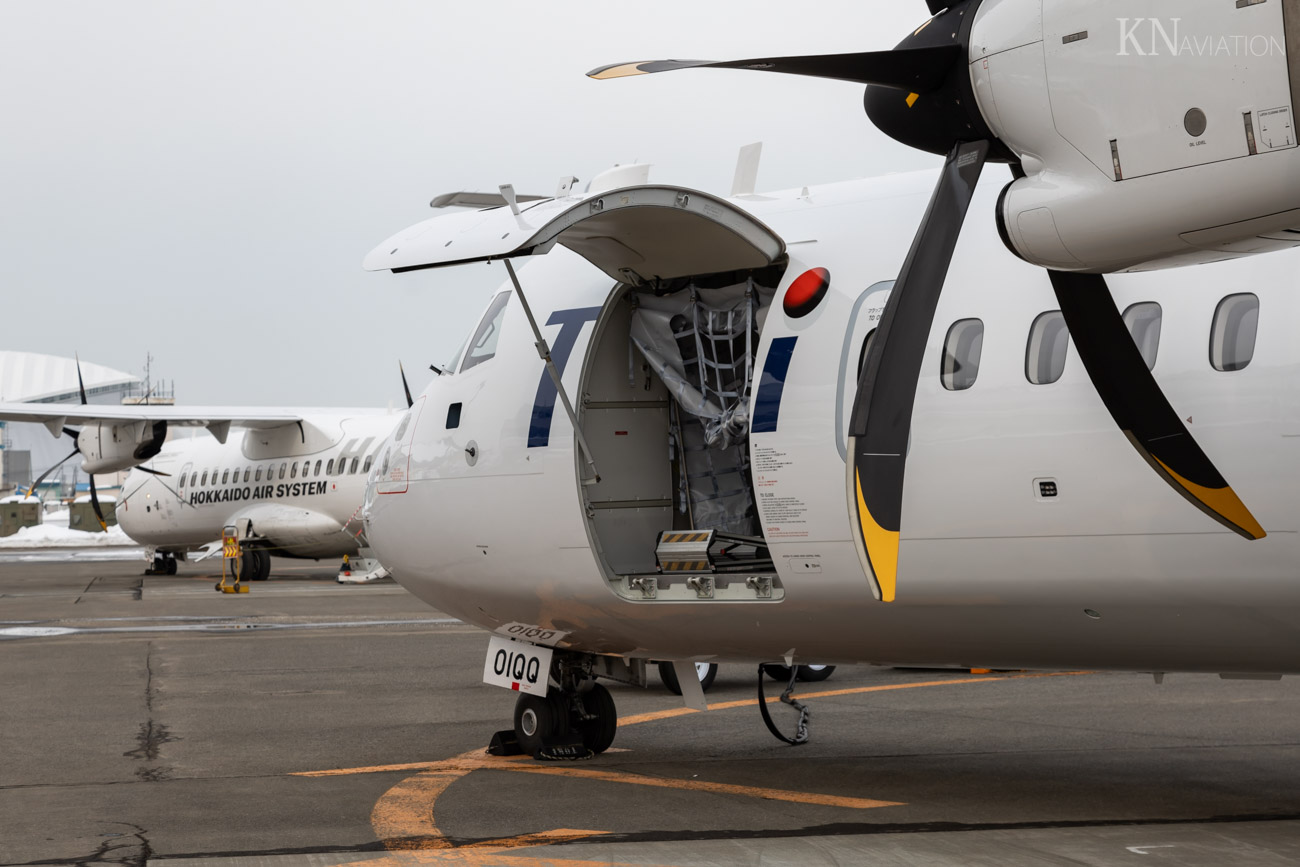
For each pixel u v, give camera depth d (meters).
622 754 12.76
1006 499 8.84
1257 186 6.52
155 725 14.88
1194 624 8.48
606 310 11.55
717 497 11.87
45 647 23.77
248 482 47.06
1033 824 9.33
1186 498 8.05
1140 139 6.86
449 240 9.96
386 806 10.32
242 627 28.11
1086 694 17.11
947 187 7.86
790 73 7.96
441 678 19.38
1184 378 8.16
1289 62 6.35
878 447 7.83
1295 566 7.80
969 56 7.53
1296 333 7.81
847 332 9.88
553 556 11.37
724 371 11.41
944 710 15.66
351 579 46.84
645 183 10.16
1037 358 8.83
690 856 8.56
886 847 8.69
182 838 9.23
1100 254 7.21
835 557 9.74
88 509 110.69
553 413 11.40
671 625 11.10
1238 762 11.91
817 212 10.70
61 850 8.88
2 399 178.62
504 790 10.94
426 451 12.62
